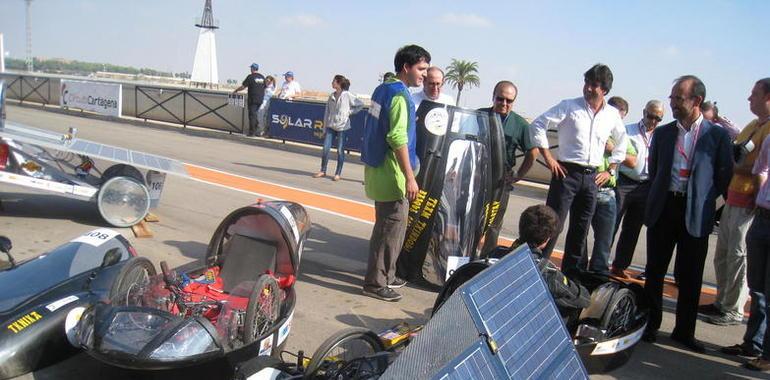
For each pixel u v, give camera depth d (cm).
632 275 743
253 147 1741
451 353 210
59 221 746
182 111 2138
